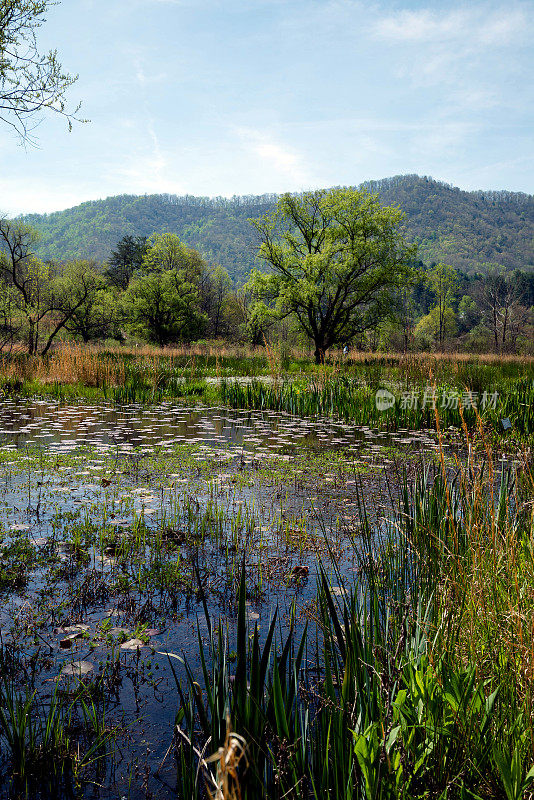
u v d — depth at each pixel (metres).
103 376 15.15
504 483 3.51
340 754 1.66
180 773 1.76
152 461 6.98
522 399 10.59
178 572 3.60
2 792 1.85
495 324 50.09
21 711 2.05
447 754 1.63
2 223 21.28
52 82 10.12
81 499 5.28
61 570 3.63
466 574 2.43
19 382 14.71
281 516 4.79
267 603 3.20
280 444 8.33
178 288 41.53
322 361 24.44
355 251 28.48
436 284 59.12
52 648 2.71
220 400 13.58
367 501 5.27
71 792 1.86
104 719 2.21
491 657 1.96
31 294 22.83
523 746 1.60
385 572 3.29
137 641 2.74
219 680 1.86
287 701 1.90
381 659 2.09
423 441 8.72
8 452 7.25
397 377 14.48
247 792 1.59
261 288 30.08
